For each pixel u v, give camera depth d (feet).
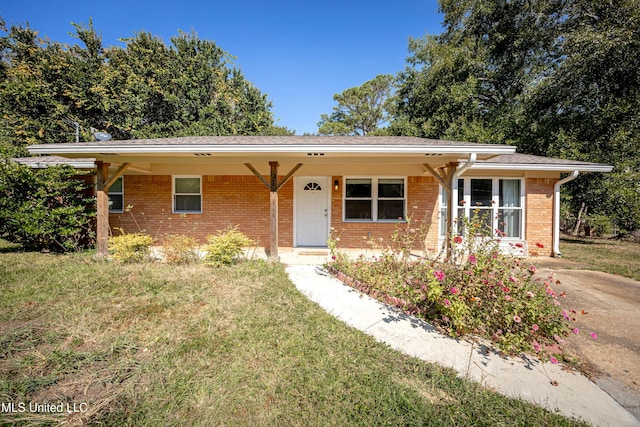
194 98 61.62
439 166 23.86
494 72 51.75
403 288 13.66
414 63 61.67
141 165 25.77
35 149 18.60
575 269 21.68
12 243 27.07
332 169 26.50
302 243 27.89
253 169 21.97
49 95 53.52
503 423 6.81
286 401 7.31
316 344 9.98
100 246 21.25
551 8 44.11
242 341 9.97
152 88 58.49
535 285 11.50
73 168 25.04
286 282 16.46
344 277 17.16
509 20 48.88
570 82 37.60
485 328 11.03
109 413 6.77
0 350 9.02
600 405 7.52
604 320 12.60
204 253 23.50
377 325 11.72
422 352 9.86
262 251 25.93
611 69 34.94
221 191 27.81
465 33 54.19
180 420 6.63
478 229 15.97
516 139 43.91
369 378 8.28
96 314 11.69
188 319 11.44
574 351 10.11
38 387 7.53
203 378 8.04
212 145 18.38
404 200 27.12
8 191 23.25
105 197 21.49
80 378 7.91
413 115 59.93
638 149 34.09
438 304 11.34
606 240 39.99
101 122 58.54
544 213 26.86
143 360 8.75
